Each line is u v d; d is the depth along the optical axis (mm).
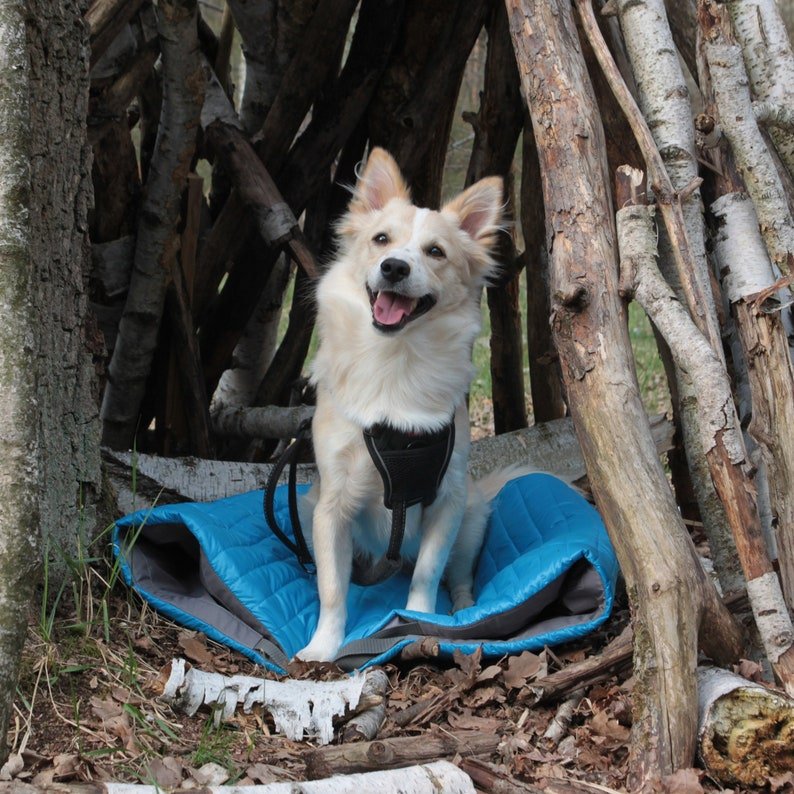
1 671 2533
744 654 2779
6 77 2674
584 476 3414
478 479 3354
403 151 3488
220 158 3416
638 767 2654
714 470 2781
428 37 3445
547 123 2906
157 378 3467
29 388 2619
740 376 2988
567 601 2949
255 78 3512
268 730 2758
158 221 3289
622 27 3010
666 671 2668
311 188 3516
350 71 3463
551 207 2883
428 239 3037
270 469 3301
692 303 2840
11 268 2637
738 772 2658
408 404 2996
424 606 3037
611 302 2824
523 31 2947
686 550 2719
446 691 2855
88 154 2902
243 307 3541
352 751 2672
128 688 2770
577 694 2834
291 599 3021
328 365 3043
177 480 3213
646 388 4637
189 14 3146
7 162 2654
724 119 2926
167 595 2980
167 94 3213
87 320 2949
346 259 3100
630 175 2891
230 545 3014
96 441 2957
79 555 2904
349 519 3041
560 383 3561
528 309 3539
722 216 2947
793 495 2801
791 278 2895
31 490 2594
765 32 2992
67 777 2617
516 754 2717
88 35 2883
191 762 2678
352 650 2918
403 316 2969
